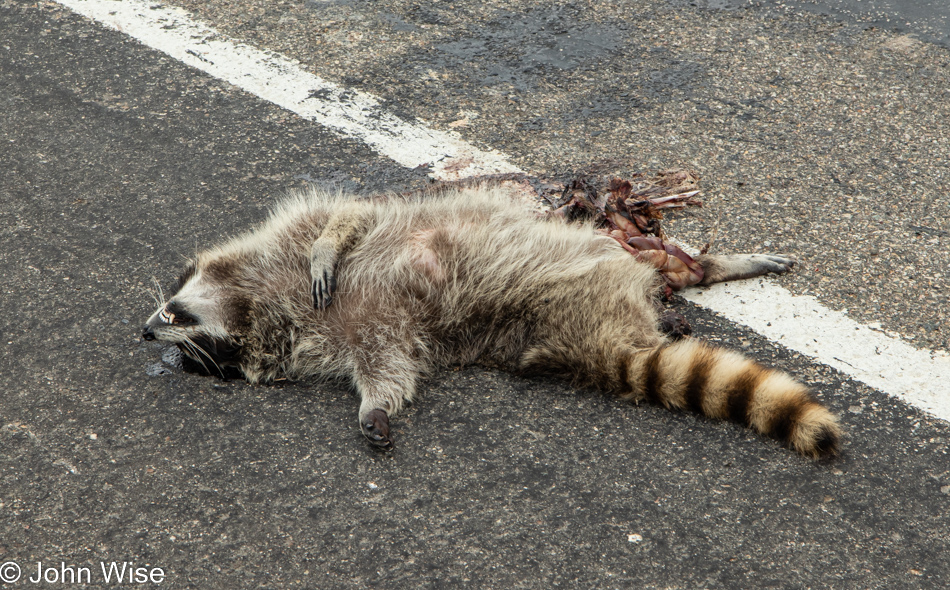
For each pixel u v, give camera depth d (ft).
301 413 11.94
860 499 10.30
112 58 19.10
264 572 9.64
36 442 11.16
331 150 16.51
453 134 16.78
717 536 9.95
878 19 19.72
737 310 13.09
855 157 15.78
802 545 9.82
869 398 11.53
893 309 12.80
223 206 15.31
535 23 20.06
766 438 11.16
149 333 12.34
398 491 10.55
